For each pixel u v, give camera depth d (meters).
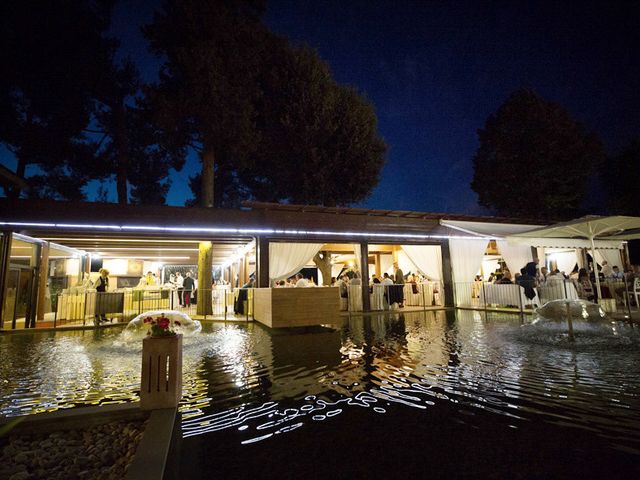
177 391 3.30
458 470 2.44
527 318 10.16
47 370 5.21
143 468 2.10
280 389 4.20
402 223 14.07
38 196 16.81
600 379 4.23
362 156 17.95
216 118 14.70
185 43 14.95
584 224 8.97
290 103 17.22
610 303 10.20
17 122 15.23
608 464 2.45
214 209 11.76
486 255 17.77
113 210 10.74
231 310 14.66
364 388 4.16
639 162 19.72
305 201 17.97
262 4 17.20
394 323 10.01
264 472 2.48
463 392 3.93
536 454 2.61
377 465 2.54
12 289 10.68
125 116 18.67
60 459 2.68
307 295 8.87
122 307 10.67
